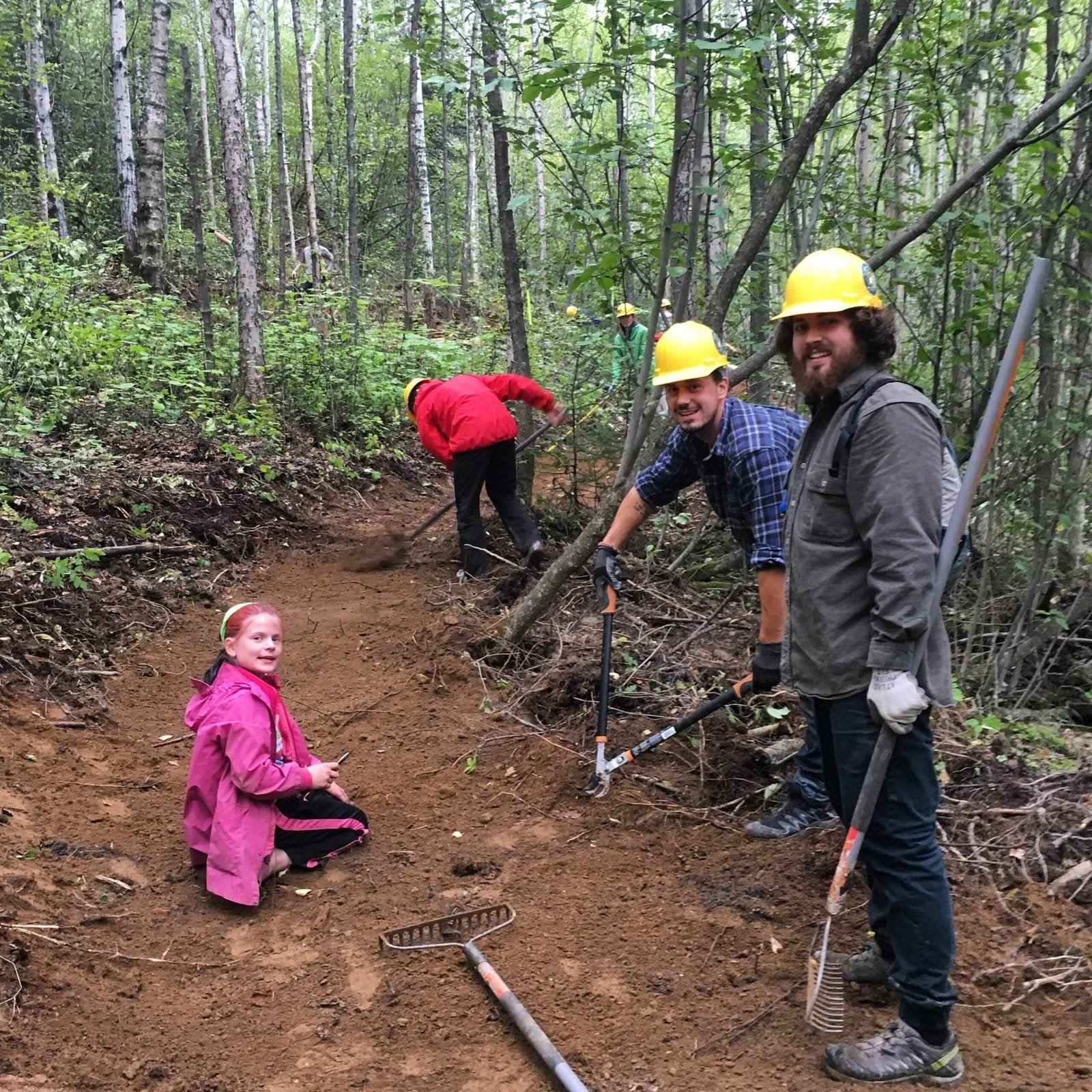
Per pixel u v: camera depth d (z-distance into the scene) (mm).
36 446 6543
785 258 6602
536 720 4281
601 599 3701
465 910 2992
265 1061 2350
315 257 14578
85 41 22484
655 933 2867
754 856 3258
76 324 7898
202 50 19734
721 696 3424
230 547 6371
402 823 3553
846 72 4062
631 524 3646
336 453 8906
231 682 3166
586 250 5664
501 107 5430
